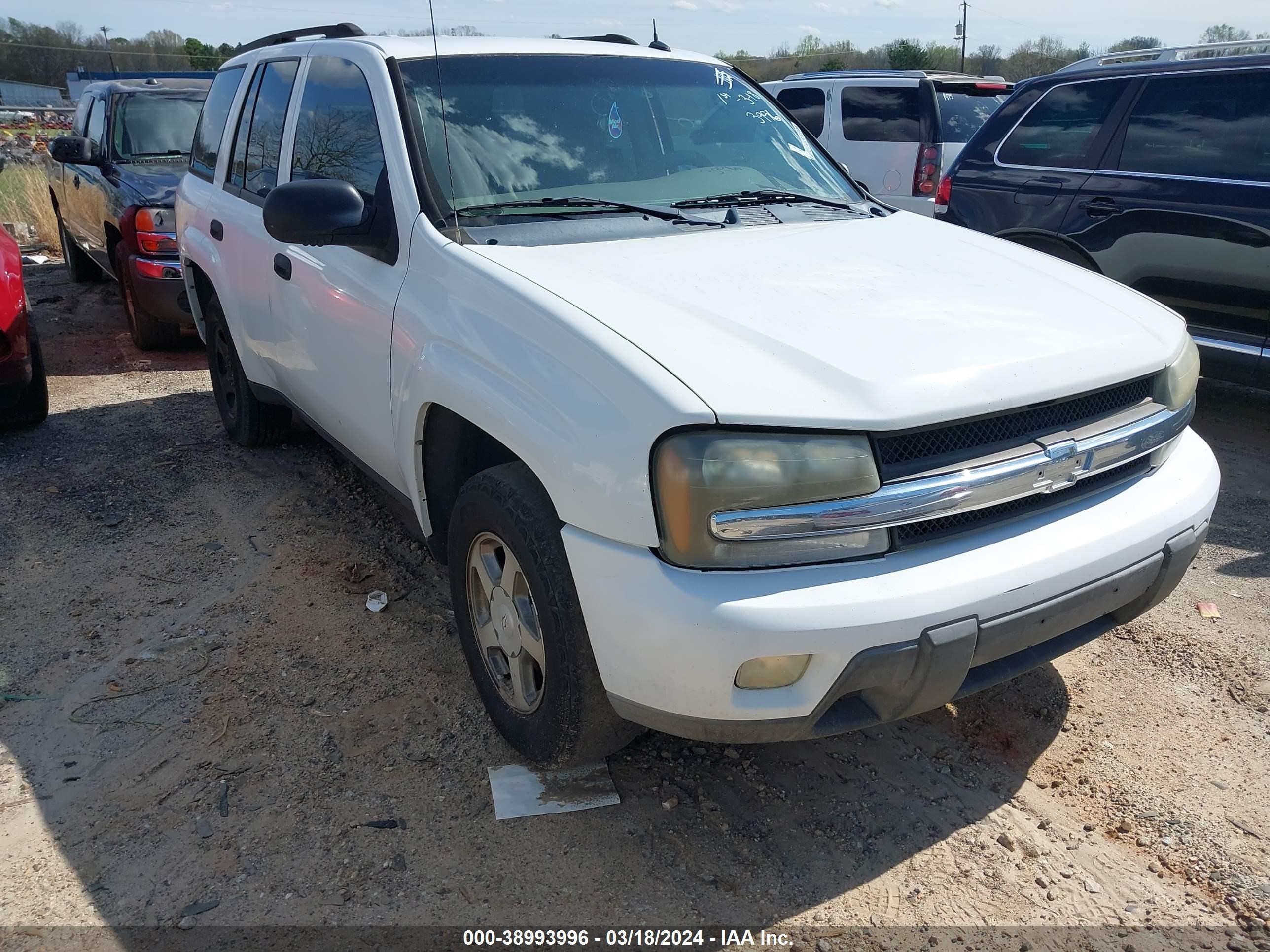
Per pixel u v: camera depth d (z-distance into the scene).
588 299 2.35
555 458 2.17
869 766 2.69
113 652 3.27
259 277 4.03
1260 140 4.93
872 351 2.18
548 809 2.51
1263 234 4.83
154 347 7.29
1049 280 2.82
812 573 2.00
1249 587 3.67
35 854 2.39
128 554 3.96
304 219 2.87
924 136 8.47
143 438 5.34
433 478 2.97
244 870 2.33
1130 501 2.41
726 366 2.08
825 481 1.97
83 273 9.91
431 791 2.59
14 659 3.23
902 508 2.02
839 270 2.71
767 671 2.01
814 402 1.99
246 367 4.56
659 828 2.46
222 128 4.84
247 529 4.19
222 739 2.81
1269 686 3.04
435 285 2.75
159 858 2.37
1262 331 4.97
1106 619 2.53
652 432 1.99
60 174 9.35
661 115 3.51
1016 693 3.03
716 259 2.72
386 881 2.30
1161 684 3.07
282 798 2.57
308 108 3.77
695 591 1.97
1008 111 6.10
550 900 2.24
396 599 3.60
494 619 2.64
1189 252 5.15
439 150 3.04
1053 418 2.29
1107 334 2.47
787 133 3.84
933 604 2.00
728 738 2.10
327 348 3.44
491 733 2.82
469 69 3.29
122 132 7.79
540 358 2.29
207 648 3.28
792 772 2.66
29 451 5.12
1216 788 2.61
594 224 2.96
